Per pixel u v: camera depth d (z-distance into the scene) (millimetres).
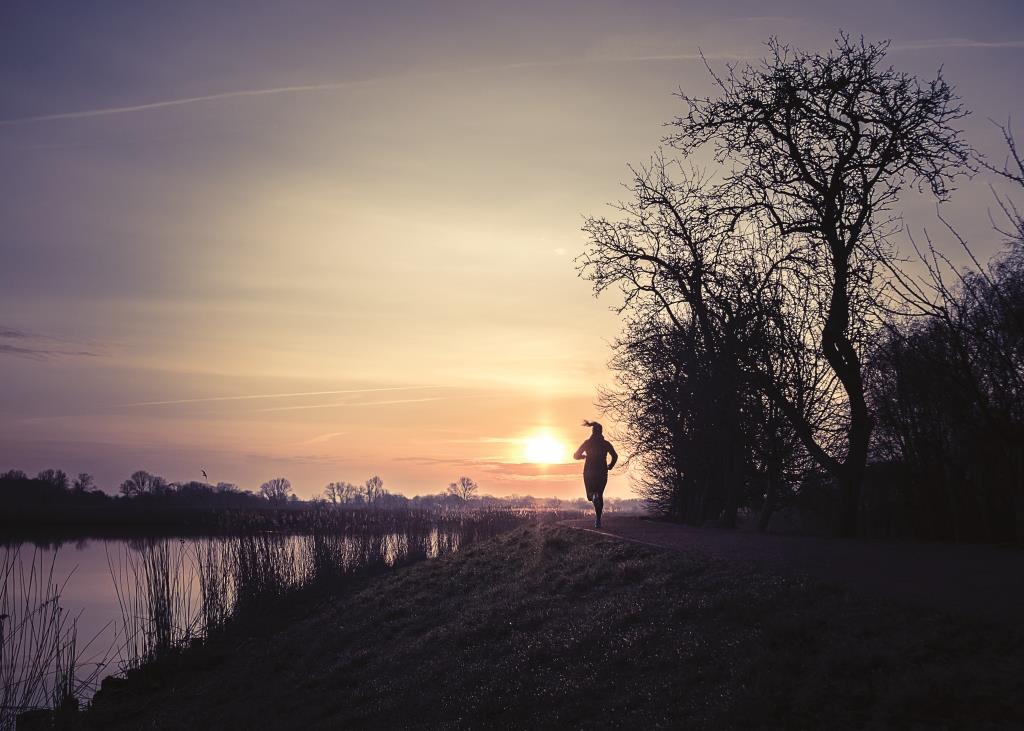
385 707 10445
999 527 14438
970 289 10062
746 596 9195
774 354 20703
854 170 19000
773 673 6859
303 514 28828
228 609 20422
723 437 23781
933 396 13594
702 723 6629
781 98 19766
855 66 19516
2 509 66438
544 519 29703
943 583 8828
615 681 8422
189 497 68688
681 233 24203
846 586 8703
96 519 59375
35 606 14203
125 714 13758
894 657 6465
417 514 32312
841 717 5941
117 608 22875
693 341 23641
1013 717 5230
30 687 13352
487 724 8609
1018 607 7309
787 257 20797
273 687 13570
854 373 17953
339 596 21812
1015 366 10383
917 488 16484
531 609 12797
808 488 23609
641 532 18875
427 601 16828
